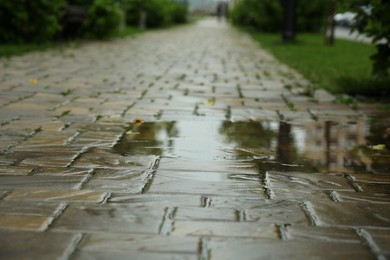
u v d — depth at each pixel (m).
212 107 6.84
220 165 4.25
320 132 5.58
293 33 21.34
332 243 2.80
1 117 5.91
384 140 5.27
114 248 2.68
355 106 7.10
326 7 29.11
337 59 13.91
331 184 3.84
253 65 12.51
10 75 9.47
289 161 4.43
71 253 2.62
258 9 29.14
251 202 3.40
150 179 3.84
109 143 4.89
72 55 13.63
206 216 3.14
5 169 4.02
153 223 3.02
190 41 21.69
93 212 3.17
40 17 16.23
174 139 5.11
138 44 18.77
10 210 3.18
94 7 19.77
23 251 2.63
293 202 3.43
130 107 6.70
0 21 15.71
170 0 42.34
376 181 3.93
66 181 3.76
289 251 2.68
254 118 6.23
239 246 2.73
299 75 10.59
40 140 4.93
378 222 3.11
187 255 2.62
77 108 6.53
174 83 9.02
